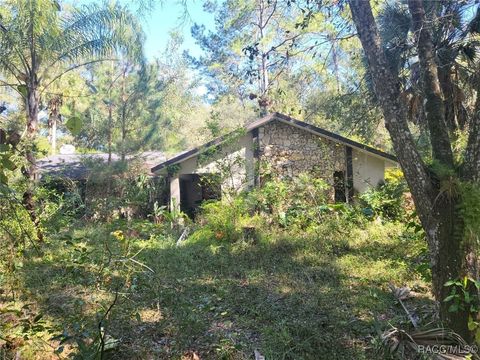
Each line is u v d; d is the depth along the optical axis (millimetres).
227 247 8898
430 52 4293
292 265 7457
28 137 7676
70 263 5180
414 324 4160
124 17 10539
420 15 4406
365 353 3922
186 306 5008
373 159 13508
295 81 11875
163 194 14891
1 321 4168
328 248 8484
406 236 8781
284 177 12844
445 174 3660
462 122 8109
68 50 10555
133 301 5086
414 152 3809
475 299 3469
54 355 3848
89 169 13930
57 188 13680
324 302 5352
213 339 4320
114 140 17062
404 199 11266
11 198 3059
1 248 4461
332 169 13438
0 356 3672
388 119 3893
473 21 6148
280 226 10586
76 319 4004
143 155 16188
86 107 17797
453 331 3537
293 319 4734
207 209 11039
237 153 13148
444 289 3641
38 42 9875
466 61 7453
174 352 4031
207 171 12492
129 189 12539
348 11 6066
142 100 17000
